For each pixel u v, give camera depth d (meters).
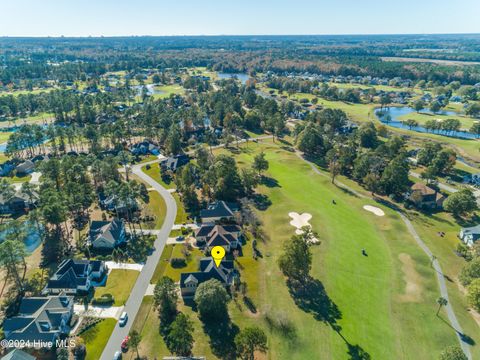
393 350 56.44
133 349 55.31
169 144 152.00
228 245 82.25
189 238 87.94
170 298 63.00
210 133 175.38
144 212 100.94
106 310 63.91
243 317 62.31
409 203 107.88
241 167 135.88
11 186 104.69
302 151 157.62
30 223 85.00
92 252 82.12
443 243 87.19
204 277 68.94
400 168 114.94
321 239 87.69
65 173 111.81
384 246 85.31
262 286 70.75
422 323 61.88
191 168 127.06
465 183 125.31
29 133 149.50
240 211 101.19
